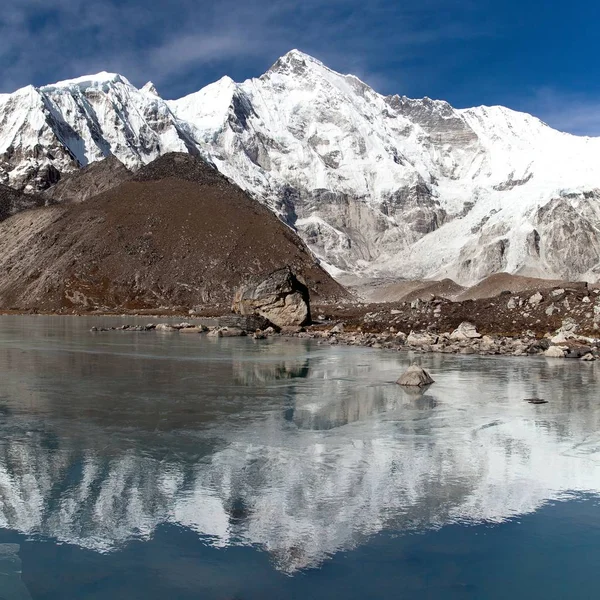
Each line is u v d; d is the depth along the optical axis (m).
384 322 71.81
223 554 12.05
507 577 11.27
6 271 185.50
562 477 16.61
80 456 18.17
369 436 20.81
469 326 57.75
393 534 12.96
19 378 33.72
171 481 16.00
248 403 26.67
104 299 166.25
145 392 29.36
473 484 15.98
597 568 11.62
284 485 15.75
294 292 82.94
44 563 11.65
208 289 171.62
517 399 28.03
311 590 10.78
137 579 11.10
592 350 46.25
